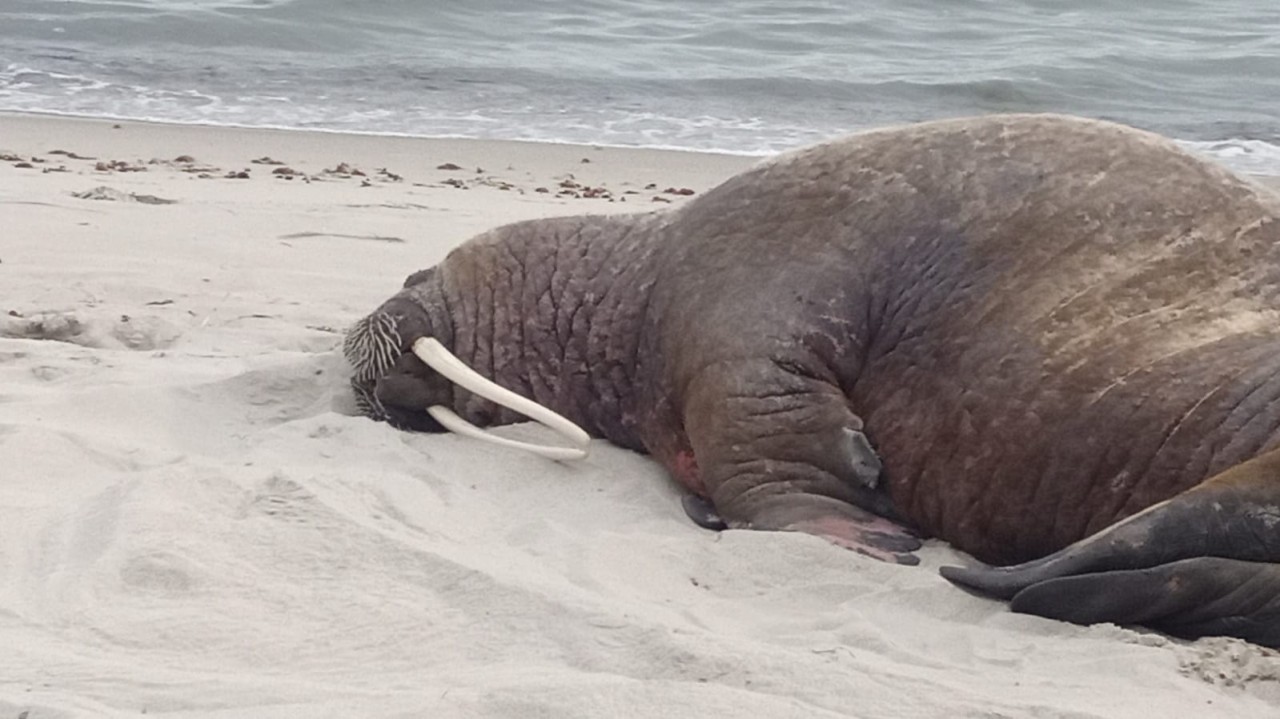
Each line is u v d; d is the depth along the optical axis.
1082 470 5.18
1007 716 3.78
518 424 6.77
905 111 21.02
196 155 15.69
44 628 4.21
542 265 6.88
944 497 5.62
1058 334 5.37
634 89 21.64
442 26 26.19
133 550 4.69
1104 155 5.75
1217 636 4.49
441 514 5.41
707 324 6.13
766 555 5.10
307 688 3.78
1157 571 4.50
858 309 5.93
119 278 9.51
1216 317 5.16
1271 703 4.04
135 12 24.98
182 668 3.98
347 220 11.80
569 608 4.34
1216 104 22.31
